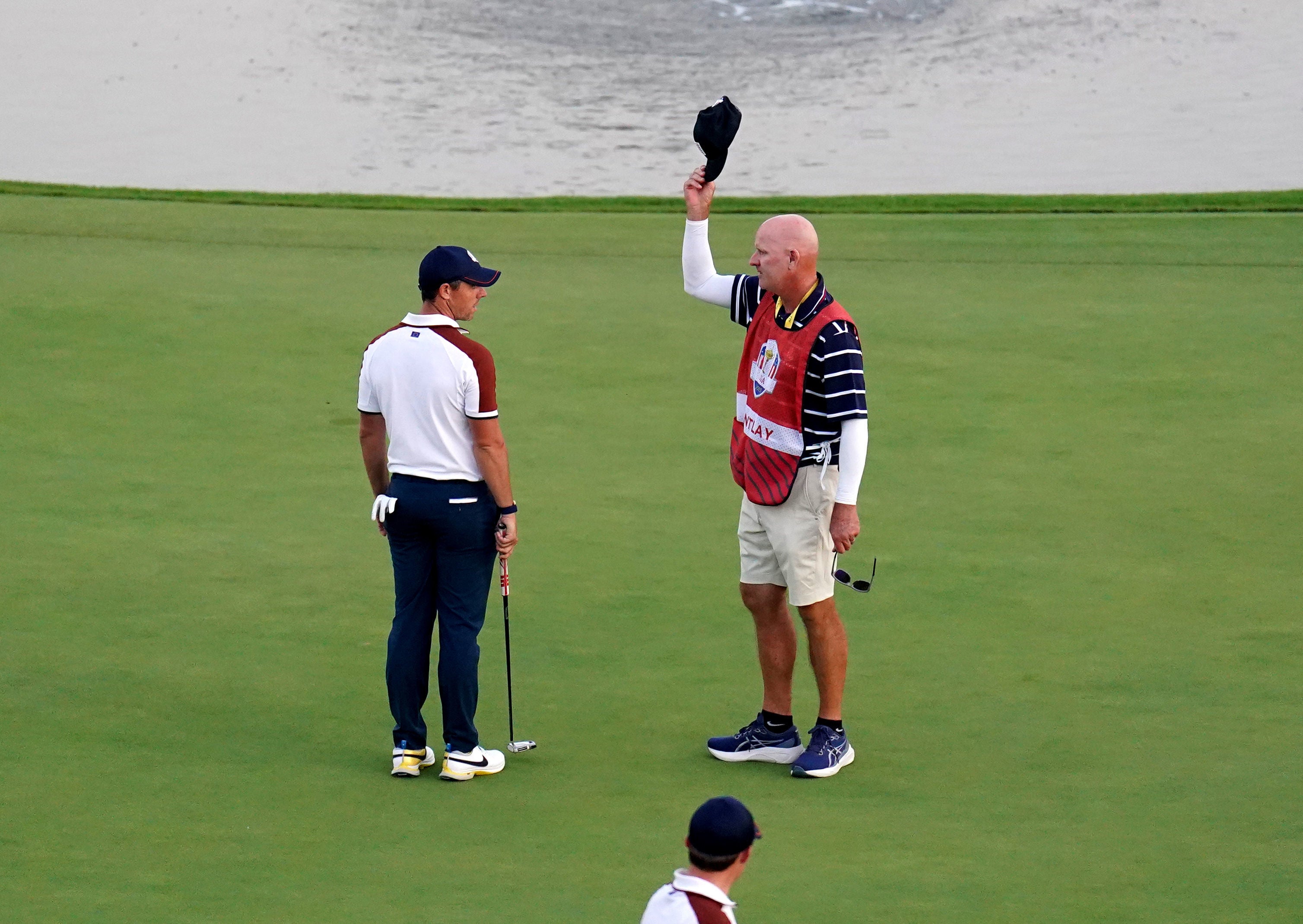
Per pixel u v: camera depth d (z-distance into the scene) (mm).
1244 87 86875
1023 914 17203
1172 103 85438
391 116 85875
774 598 21453
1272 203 64250
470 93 89250
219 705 23000
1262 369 40500
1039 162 76938
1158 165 75438
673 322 45062
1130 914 17250
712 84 90750
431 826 19391
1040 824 19547
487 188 74562
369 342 42656
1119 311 45906
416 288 48188
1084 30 96062
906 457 34594
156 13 99688
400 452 20578
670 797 20406
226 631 25625
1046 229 57375
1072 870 18297
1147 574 28312
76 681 23547
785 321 21125
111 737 21781
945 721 22766
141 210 59219
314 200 66688
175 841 18766
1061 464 34094
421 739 21031
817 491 20906
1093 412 37469
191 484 32469
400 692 20750
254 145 81125
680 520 30875
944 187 73375
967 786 20719
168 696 23203
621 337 43531
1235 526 30562
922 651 25188
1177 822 19594
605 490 32438
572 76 91875
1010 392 38906
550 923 16828
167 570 28078
